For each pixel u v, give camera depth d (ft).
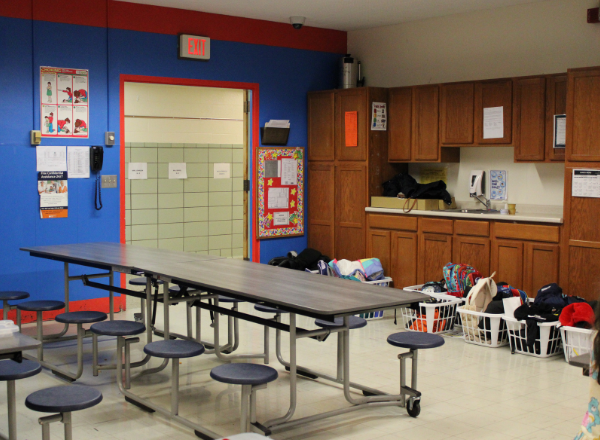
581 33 19.25
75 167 19.88
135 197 25.17
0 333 9.34
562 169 19.79
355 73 25.52
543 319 15.90
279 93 24.49
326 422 11.92
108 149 20.47
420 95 22.29
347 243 24.12
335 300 10.74
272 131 24.21
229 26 22.89
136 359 15.94
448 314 18.66
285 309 10.97
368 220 23.26
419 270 21.65
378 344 17.40
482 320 17.22
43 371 14.94
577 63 19.42
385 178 23.67
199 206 26.78
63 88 19.53
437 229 21.01
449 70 22.86
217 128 27.04
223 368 10.39
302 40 24.91
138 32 20.88
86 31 19.85
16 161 18.85
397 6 21.29
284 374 14.83
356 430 11.56
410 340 12.06
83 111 19.95
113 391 13.57
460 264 19.48
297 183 25.22
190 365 15.47
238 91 27.48
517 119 19.48
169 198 25.98
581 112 17.31
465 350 16.84
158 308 21.68
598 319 5.22
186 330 18.66
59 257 15.99
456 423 11.93
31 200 19.16
